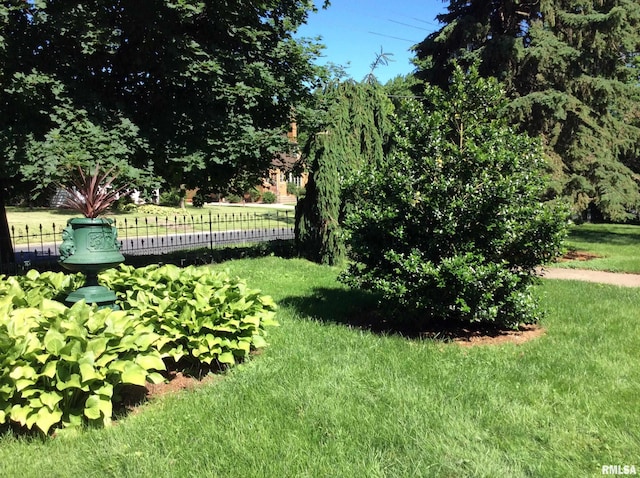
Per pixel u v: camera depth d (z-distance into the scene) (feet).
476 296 16.25
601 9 45.75
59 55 26.11
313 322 18.69
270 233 66.18
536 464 8.91
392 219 17.12
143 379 10.60
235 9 27.63
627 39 47.29
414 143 17.90
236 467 8.74
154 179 26.37
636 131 54.65
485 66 45.50
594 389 12.30
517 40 43.01
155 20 25.27
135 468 8.73
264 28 30.94
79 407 10.57
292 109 33.01
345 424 10.31
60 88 23.86
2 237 31.86
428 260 16.72
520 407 11.22
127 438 9.83
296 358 14.47
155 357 11.38
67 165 20.88
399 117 19.93
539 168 18.85
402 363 13.97
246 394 11.89
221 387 12.39
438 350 15.43
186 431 10.10
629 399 11.71
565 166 45.39
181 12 24.39
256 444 9.50
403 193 16.78
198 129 27.81
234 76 28.35
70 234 13.07
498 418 10.70
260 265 32.73
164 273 16.29
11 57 23.67
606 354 15.14
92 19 24.03
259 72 28.32
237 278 16.22
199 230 69.87
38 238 55.93
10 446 9.63
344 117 34.19
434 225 16.98
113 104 27.78
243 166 34.63
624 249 49.80
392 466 8.82
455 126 18.88
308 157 34.12
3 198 31.89
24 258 39.32
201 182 34.83
